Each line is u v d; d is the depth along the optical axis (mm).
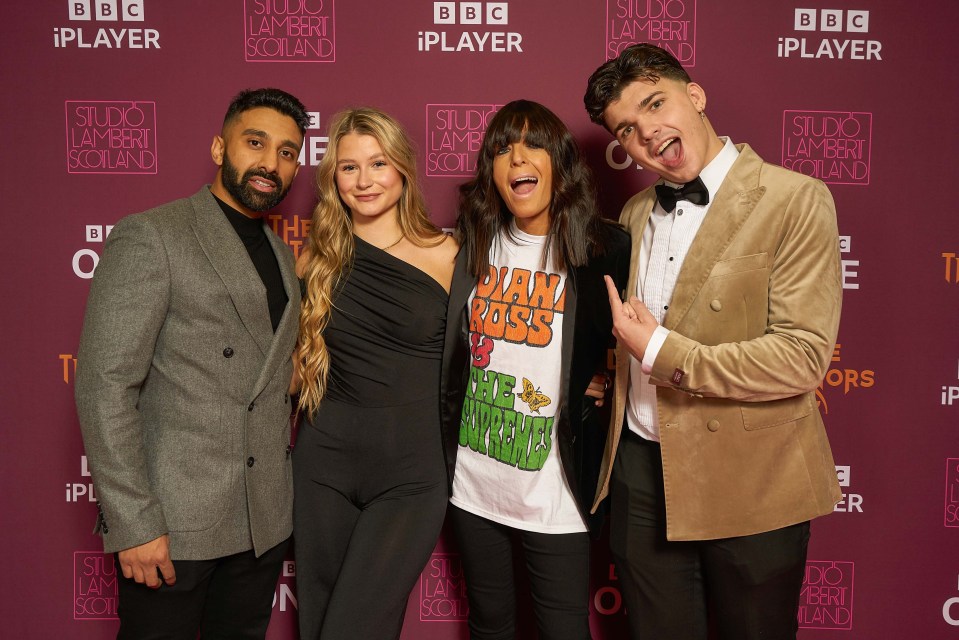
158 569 1348
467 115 1939
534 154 1493
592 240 1540
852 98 1926
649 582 1577
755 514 1399
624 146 1467
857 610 2006
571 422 1516
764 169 1414
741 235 1382
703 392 1348
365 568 1562
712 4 1910
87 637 1994
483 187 1598
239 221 1498
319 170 1663
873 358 1968
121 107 1912
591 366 1570
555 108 1935
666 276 1476
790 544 1423
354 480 1626
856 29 1911
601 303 1551
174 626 1396
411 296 1613
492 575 1673
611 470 1628
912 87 1920
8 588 1977
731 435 1404
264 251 1548
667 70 1411
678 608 1572
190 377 1379
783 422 1406
